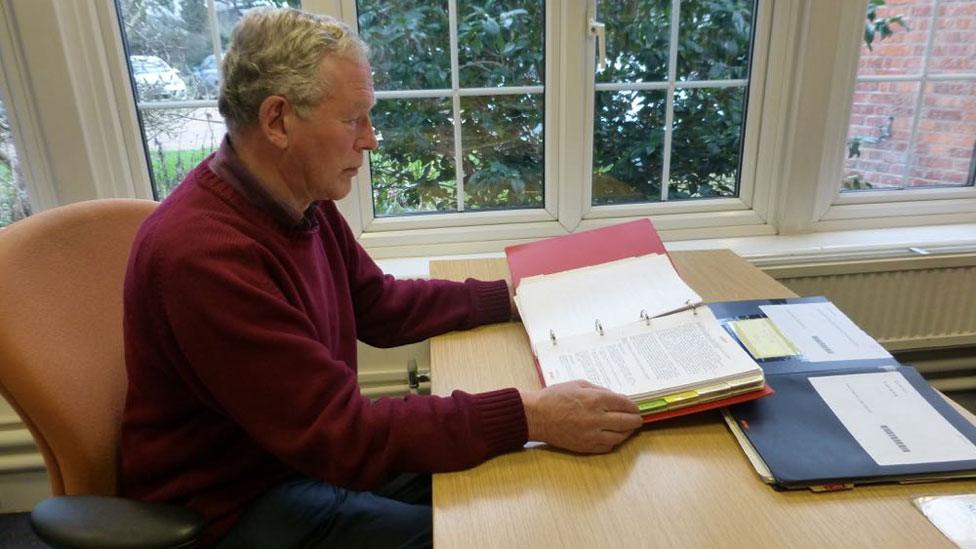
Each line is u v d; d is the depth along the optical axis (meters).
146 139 1.60
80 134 1.46
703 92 1.70
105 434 0.87
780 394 0.84
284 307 0.80
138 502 0.76
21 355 0.77
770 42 1.63
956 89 1.74
